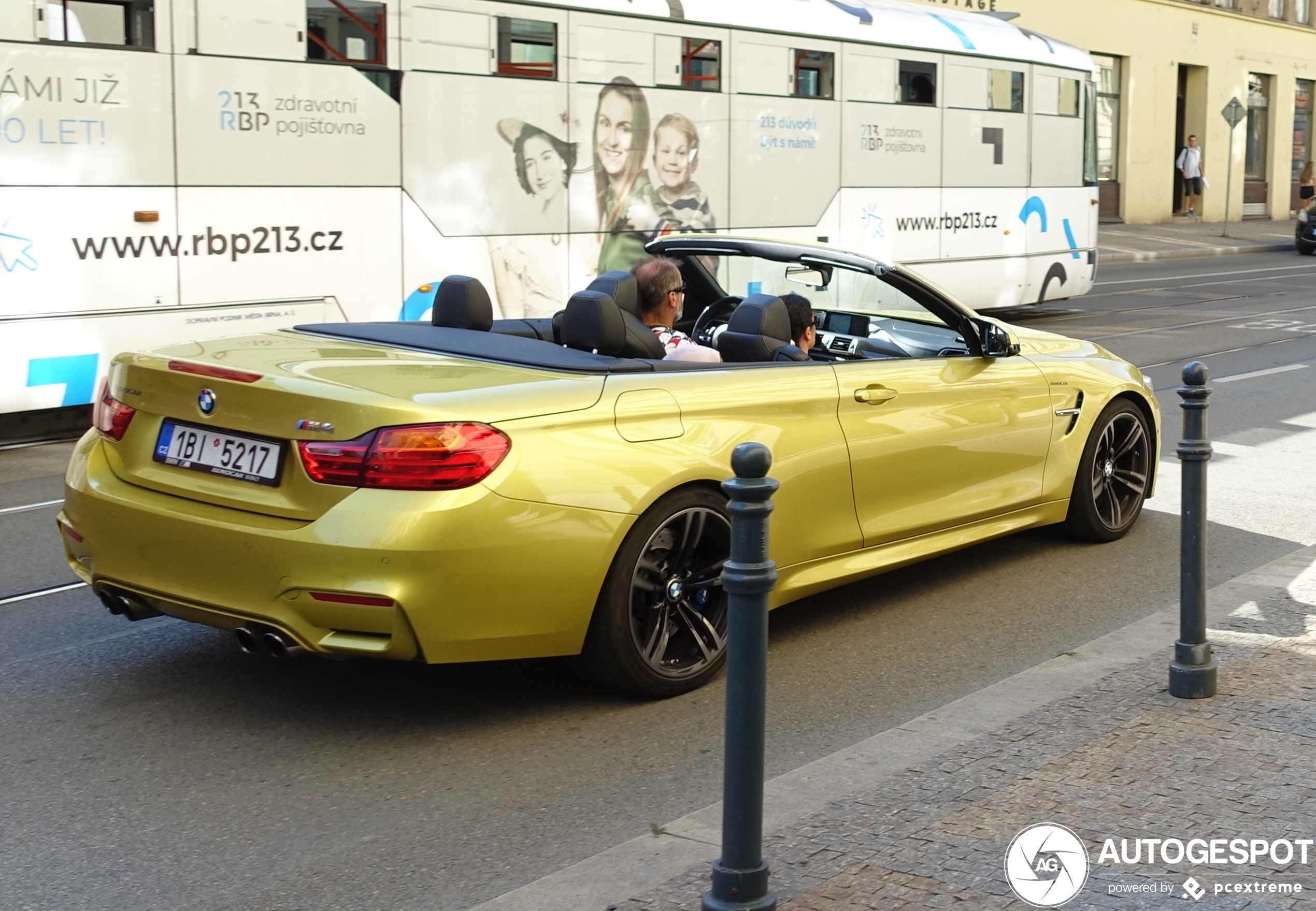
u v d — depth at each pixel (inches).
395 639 159.8
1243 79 1652.3
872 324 246.1
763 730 116.9
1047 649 209.3
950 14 633.0
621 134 476.1
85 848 143.3
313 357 185.0
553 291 462.3
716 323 262.2
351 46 406.6
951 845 133.0
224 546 165.3
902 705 186.2
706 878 129.6
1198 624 174.1
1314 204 1289.4
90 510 180.5
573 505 168.9
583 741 173.0
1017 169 659.4
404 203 422.0
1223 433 392.8
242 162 386.6
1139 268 1111.0
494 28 438.0
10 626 219.5
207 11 377.1
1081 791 145.3
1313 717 165.9
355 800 155.5
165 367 178.9
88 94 357.1
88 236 359.9
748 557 115.1
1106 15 1408.7
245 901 132.4
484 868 139.6
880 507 215.6
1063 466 254.8
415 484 159.8
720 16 506.9
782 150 536.7
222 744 171.3
